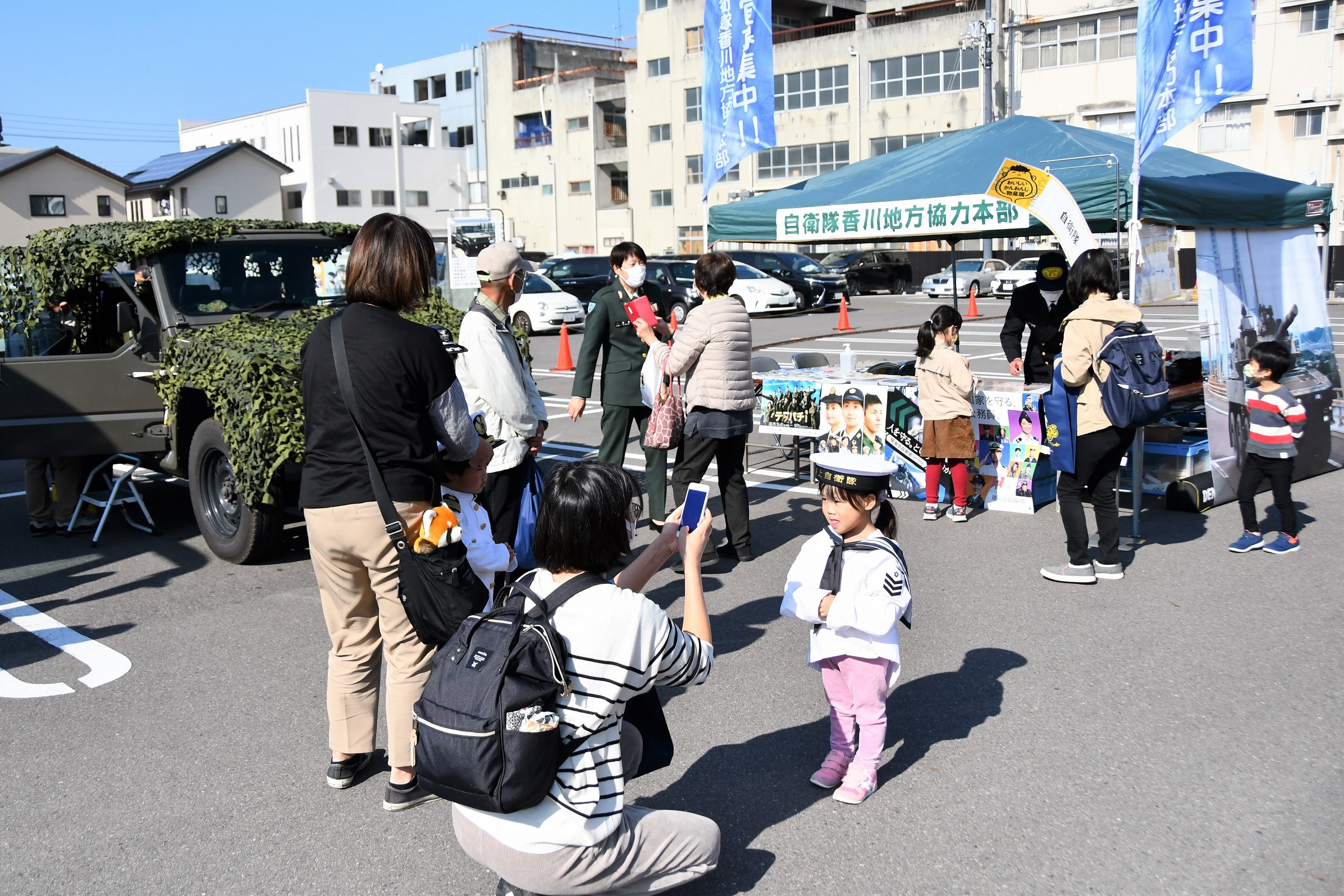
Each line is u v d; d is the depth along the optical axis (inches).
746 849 135.0
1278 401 248.2
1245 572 241.4
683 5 1975.9
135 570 268.1
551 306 965.8
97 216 1701.5
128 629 224.4
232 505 270.4
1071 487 234.1
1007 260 1556.3
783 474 365.4
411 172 2359.7
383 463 132.6
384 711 180.7
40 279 281.7
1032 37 1615.4
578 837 99.0
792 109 1870.1
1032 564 252.5
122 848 138.9
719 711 176.9
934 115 1705.2
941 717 171.6
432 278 140.9
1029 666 191.0
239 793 153.0
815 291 1114.7
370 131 2310.5
